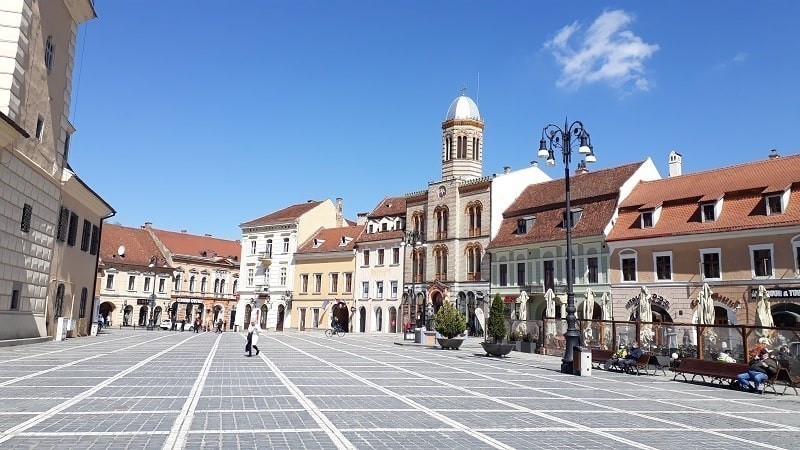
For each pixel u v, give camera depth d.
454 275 60.25
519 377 20.55
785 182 36.69
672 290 40.44
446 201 62.47
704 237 38.94
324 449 8.59
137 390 13.75
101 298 76.94
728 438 10.70
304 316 75.06
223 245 96.75
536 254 51.69
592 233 45.78
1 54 24.48
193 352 27.11
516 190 59.53
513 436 10.05
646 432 10.95
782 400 16.84
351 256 71.69
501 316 33.47
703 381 20.98
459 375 20.41
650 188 45.78
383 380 17.89
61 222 32.69
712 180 41.97
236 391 14.27
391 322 66.75
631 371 23.83
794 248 34.91
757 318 28.05
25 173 26.61
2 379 14.76
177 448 8.30
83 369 17.72
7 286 25.72
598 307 45.81
